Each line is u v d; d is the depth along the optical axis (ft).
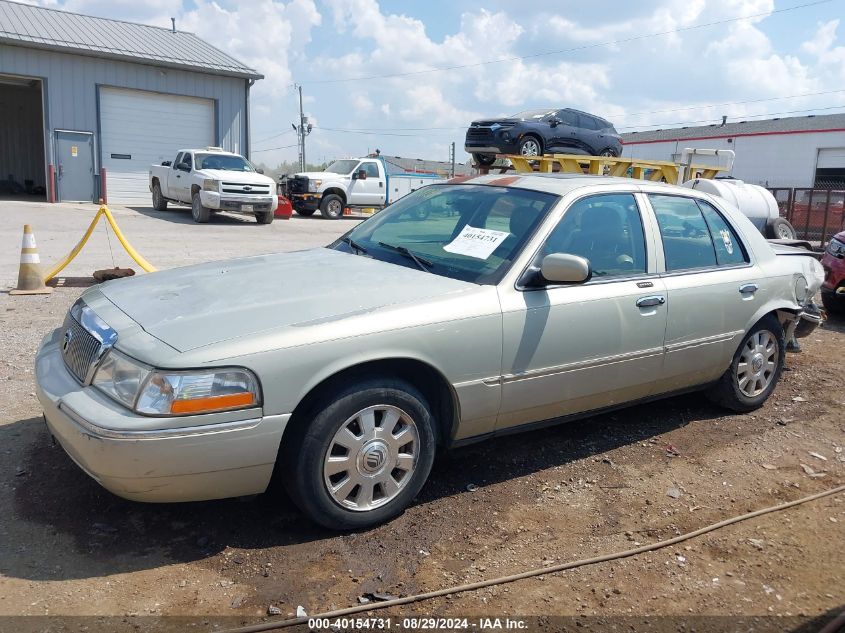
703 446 15.98
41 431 14.79
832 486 14.25
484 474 14.11
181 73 82.53
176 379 9.89
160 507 12.13
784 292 17.93
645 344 14.74
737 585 10.71
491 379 12.53
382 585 10.30
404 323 11.48
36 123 96.99
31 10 82.12
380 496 11.93
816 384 20.93
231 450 10.20
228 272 13.58
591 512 12.78
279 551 11.05
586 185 14.70
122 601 9.64
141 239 49.39
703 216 16.75
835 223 65.26
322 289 12.32
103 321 11.46
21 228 53.16
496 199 14.89
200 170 64.54
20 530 11.19
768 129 153.99
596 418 17.42
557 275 12.67
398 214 16.35
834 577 11.00
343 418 11.09
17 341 21.43
